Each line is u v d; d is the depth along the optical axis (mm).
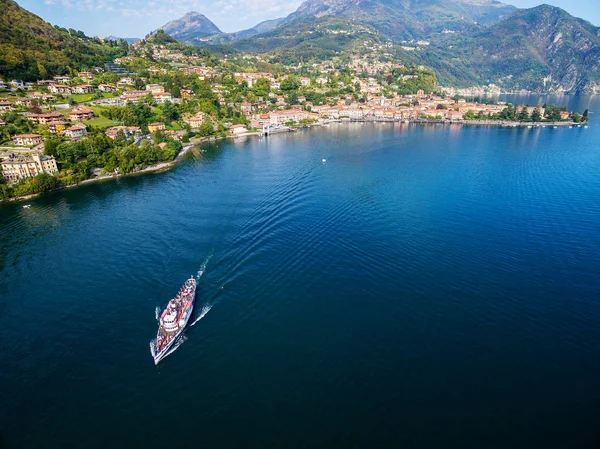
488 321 83938
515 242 118500
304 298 92375
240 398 66625
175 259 111688
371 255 110438
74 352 78812
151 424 62625
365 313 86688
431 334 80188
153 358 76312
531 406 63906
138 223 138625
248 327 83562
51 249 121438
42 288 100625
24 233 135125
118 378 72125
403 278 99375
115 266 109562
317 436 59438
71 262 112875
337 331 81438
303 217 137000
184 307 87562
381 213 140625
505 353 75188
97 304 93500
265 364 73500
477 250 113312
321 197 158000
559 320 84250
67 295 97438
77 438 60781
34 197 177750
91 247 121438
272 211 143125
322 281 98688
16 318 89375
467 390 66875
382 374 70438
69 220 145625
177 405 65875
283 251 113312
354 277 100062
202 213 144375
